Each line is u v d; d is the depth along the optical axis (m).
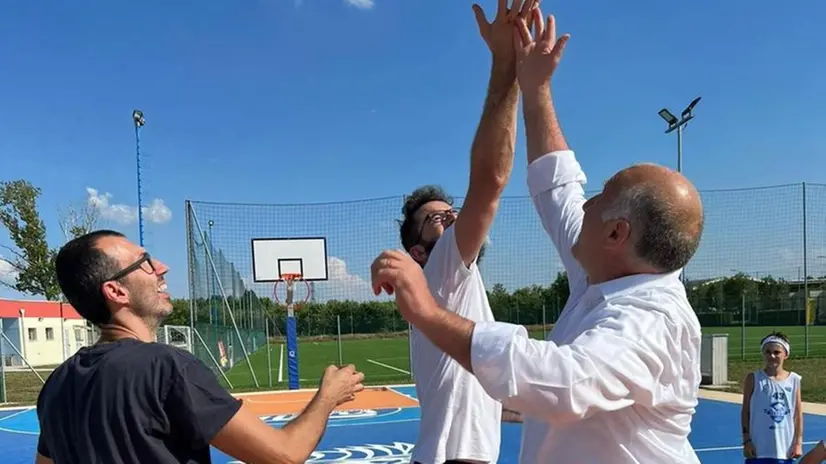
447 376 2.30
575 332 1.51
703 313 28.34
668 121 15.66
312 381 17.75
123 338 2.27
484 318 2.44
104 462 2.01
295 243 16.14
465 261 2.30
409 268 1.41
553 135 2.22
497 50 2.21
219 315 19.50
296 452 2.28
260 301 39.09
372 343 37.81
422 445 2.32
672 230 1.47
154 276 2.44
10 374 25.05
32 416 11.80
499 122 2.17
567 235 2.02
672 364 1.39
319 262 16.14
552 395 1.25
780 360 5.89
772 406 5.78
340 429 9.38
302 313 41.66
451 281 2.32
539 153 2.23
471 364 1.33
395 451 7.99
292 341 14.38
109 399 2.06
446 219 2.65
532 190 2.28
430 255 2.40
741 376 15.55
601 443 1.44
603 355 1.29
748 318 28.39
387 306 42.31
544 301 20.41
